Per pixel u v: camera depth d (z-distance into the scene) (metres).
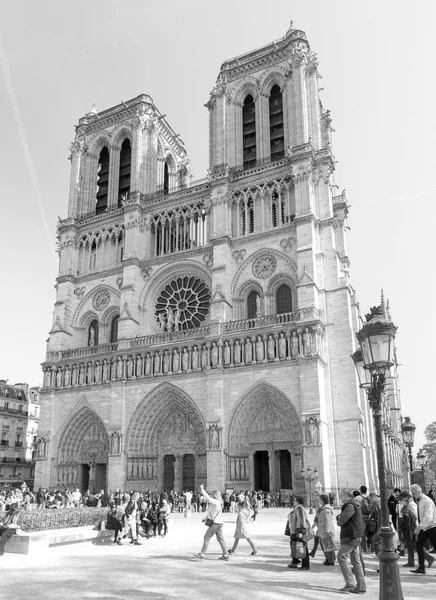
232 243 75.75
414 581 19.19
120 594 16.81
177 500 64.31
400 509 25.20
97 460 75.88
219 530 24.81
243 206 77.31
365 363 17.64
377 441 15.60
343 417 63.19
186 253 79.31
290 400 62.59
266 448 64.44
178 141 103.69
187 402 69.31
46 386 80.69
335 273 69.12
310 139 75.88
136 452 71.94
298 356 63.06
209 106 86.56
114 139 94.44
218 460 63.81
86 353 80.62
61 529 30.56
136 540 31.34
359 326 85.81
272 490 63.06
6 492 56.41
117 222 87.75
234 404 65.56
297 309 67.38
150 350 73.56
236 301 73.31
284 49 82.81
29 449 118.44
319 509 23.42
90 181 94.44
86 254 89.12
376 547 26.34
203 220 80.75
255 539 34.66
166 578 19.69
